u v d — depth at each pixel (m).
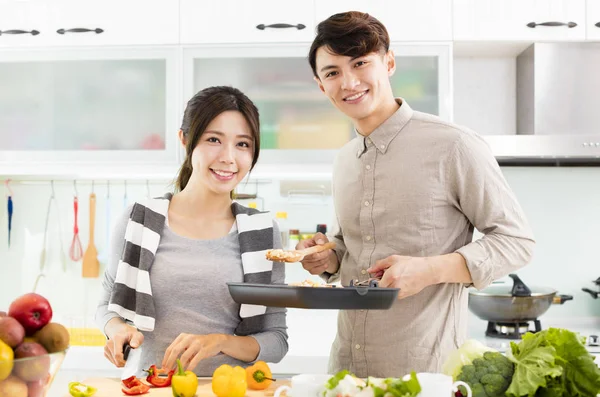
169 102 2.81
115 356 1.48
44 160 2.85
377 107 1.64
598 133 2.76
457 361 1.31
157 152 2.82
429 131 1.63
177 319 1.58
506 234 1.57
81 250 3.25
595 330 3.00
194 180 1.66
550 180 3.20
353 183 1.72
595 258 3.18
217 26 2.81
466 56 3.11
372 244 1.68
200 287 1.59
